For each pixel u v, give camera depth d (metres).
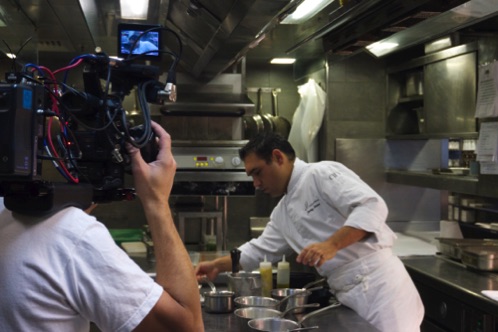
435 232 4.77
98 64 1.17
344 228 2.39
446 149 4.70
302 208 2.71
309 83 4.62
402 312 2.54
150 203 1.20
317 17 3.15
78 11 2.87
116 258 1.06
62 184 1.08
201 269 2.71
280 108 5.00
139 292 1.06
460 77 3.83
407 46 3.57
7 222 1.08
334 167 2.69
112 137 1.15
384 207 2.52
